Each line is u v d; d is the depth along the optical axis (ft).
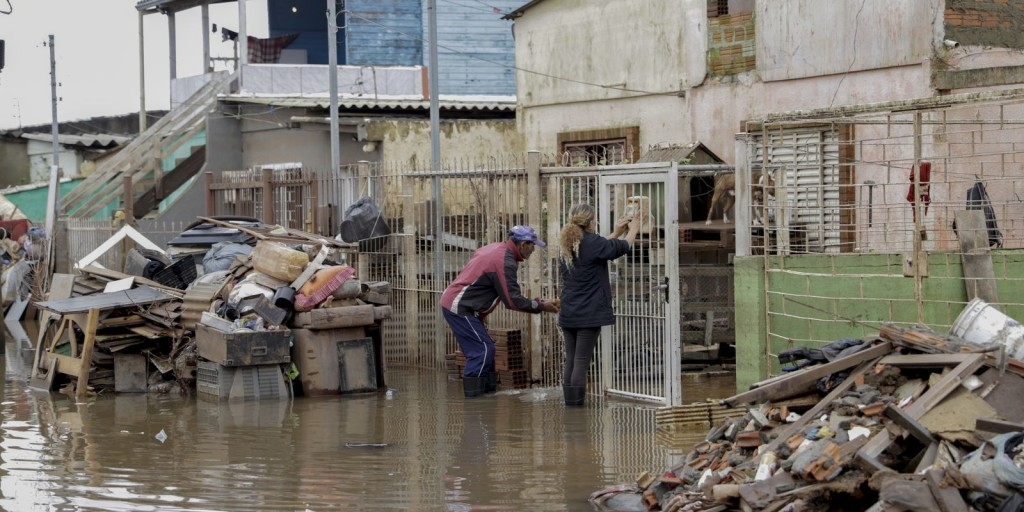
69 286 46.62
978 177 38.99
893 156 49.85
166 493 26.16
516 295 38.96
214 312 42.16
